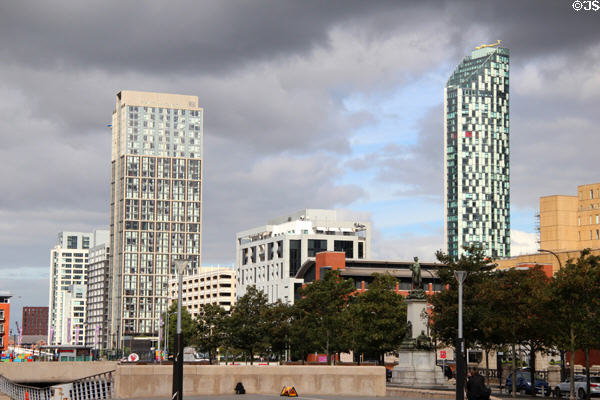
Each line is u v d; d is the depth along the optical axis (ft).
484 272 280.10
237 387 195.11
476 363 476.54
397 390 201.57
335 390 200.95
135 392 189.26
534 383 246.68
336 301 373.20
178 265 154.71
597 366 337.11
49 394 203.62
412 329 263.29
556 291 212.84
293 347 402.72
